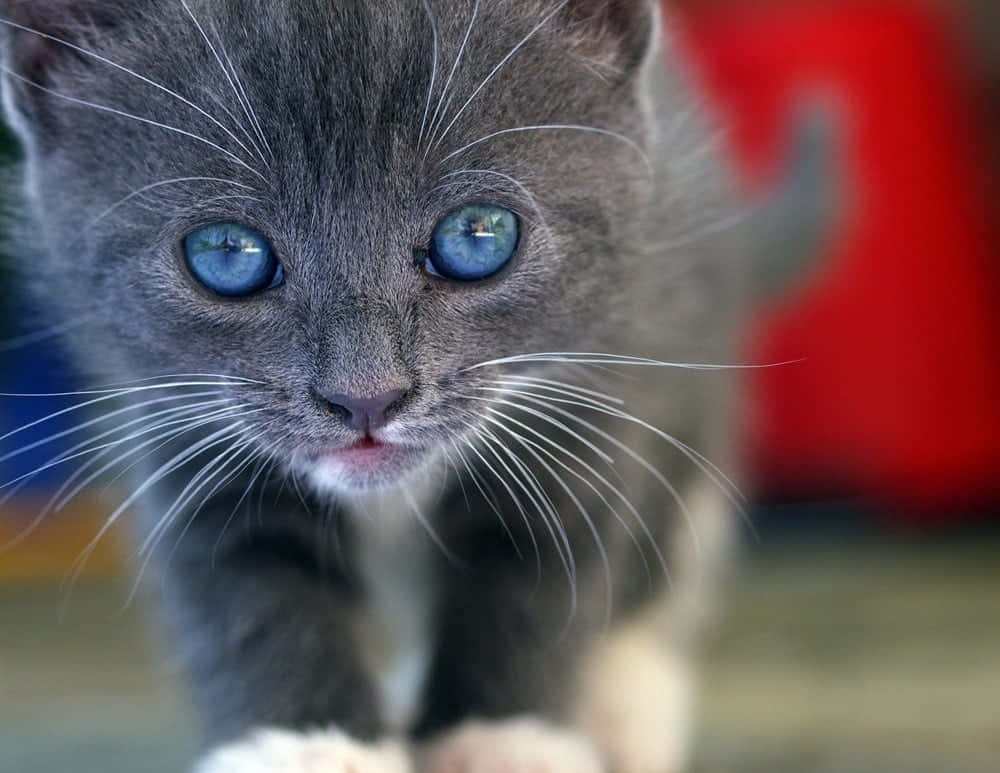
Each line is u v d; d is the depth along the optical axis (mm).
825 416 545
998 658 398
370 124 274
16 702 388
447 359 281
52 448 448
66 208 290
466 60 280
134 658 423
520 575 296
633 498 310
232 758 275
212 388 286
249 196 275
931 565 497
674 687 350
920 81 560
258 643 287
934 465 537
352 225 274
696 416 338
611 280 297
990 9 613
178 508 292
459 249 280
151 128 279
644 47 298
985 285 559
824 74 543
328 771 273
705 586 364
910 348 542
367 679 290
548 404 295
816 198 405
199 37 280
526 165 283
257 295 279
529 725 286
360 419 276
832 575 489
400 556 310
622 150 296
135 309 285
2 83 294
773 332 520
